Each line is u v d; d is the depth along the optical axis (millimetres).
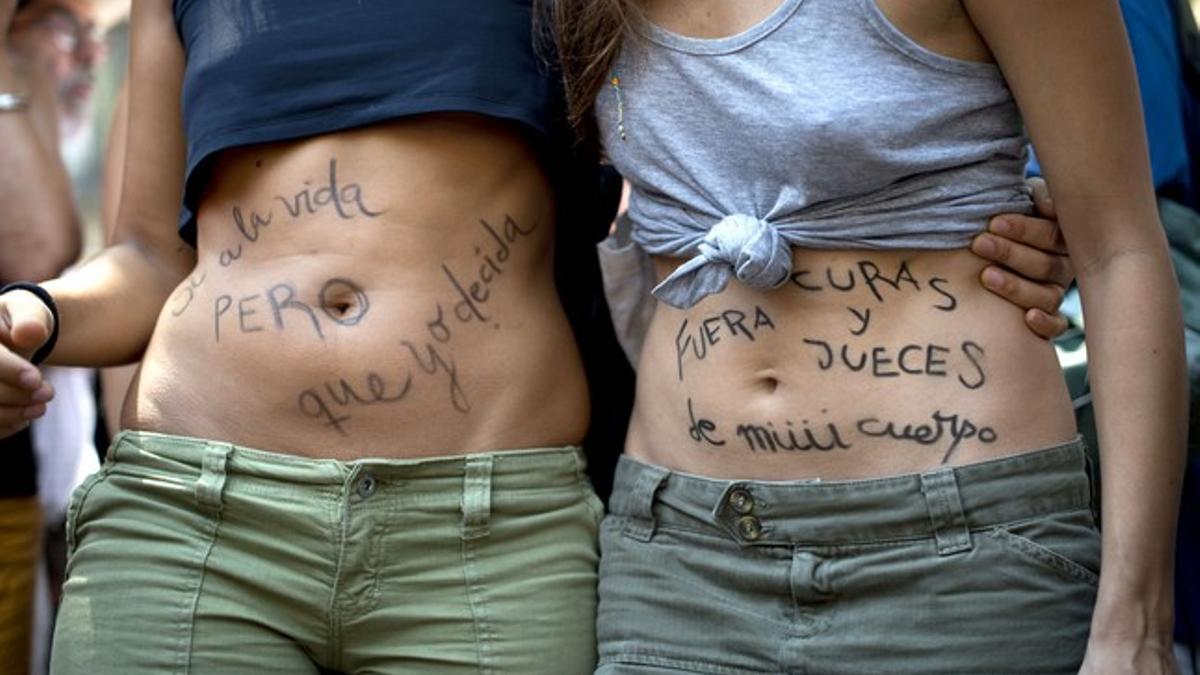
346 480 2373
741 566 2293
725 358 2318
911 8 2184
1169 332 2164
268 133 2490
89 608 2414
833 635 2232
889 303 2248
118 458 2486
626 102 2355
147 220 2730
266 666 2387
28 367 2346
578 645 2426
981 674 2174
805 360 2266
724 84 2256
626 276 2578
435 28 2475
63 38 3930
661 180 2346
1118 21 2146
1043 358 2283
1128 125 2168
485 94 2459
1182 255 2928
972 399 2223
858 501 2223
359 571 2379
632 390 2793
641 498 2396
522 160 2543
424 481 2404
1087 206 2191
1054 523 2209
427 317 2436
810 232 2246
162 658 2363
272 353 2428
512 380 2475
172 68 2711
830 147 2184
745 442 2295
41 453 3791
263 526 2393
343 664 2443
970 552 2189
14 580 3172
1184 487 2975
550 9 2477
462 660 2381
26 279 3398
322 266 2451
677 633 2326
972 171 2248
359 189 2471
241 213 2527
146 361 2545
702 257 2266
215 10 2572
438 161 2479
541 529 2451
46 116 3670
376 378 2404
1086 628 2201
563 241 2738
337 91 2475
